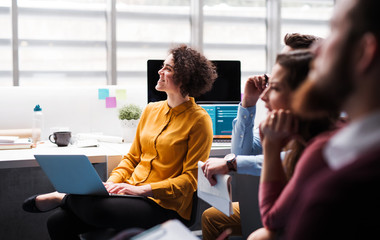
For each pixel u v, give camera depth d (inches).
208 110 103.3
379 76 22.2
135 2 180.1
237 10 195.5
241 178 73.5
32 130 101.7
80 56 175.0
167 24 186.1
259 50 201.5
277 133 41.4
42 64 169.9
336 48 23.2
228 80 105.7
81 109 112.6
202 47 180.2
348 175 22.5
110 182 76.6
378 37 22.0
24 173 110.5
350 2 23.1
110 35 166.7
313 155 31.9
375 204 21.8
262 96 49.5
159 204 72.0
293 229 25.0
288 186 36.5
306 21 205.5
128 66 182.5
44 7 167.0
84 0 172.7
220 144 98.7
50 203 74.6
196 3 179.9
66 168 65.0
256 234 42.6
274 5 195.2
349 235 22.2
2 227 109.3
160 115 80.9
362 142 23.0
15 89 107.6
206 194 65.4
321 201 22.9
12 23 151.3
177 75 76.6
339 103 25.1
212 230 75.5
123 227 67.9
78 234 71.8
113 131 114.8
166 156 76.2
